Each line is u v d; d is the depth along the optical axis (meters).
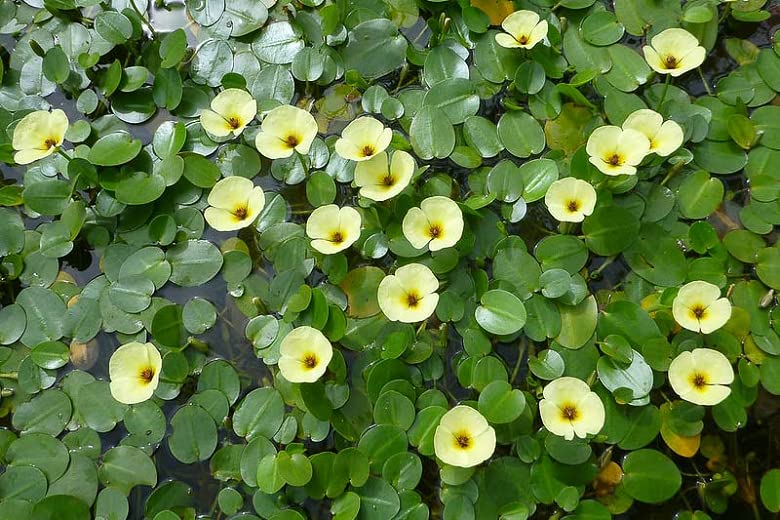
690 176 1.51
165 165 1.53
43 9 1.67
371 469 1.39
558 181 1.42
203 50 1.62
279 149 1.46
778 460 1.41
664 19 1.60
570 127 1.55
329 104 1.59
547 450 1.38
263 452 1.40
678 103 1.55
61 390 1.45
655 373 1.42
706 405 1.40
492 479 1.39
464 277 1.47
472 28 1.59
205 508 1.41
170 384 1.44
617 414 1.40
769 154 1.52
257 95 1.59
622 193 1.50
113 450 1.42
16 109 1.62
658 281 1.46
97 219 1.54
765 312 1.44
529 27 1.54
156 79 1.59
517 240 1.48
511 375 1.44
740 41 1.59
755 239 1.48
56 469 1.41
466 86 1.56
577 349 1.43
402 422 1.40
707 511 1.39
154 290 1.48
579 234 1.50
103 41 1.63
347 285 1.48
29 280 1.51
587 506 1.38
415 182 1.53
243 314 1.48
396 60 1.60
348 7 1.62
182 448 1.41
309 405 1.40
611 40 1.58
